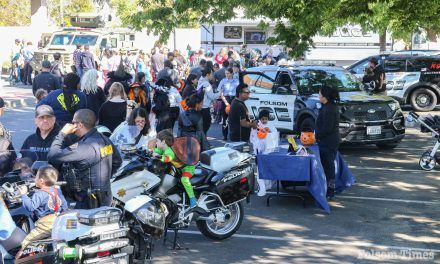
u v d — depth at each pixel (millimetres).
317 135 10234
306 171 9797
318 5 12062
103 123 10367
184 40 39219
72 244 5730
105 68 25625
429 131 13016
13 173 7270
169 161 7652
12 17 50406
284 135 15008
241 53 28234
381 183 11812
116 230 5828
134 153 7602
